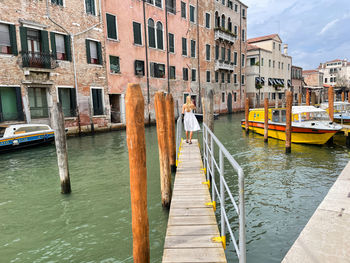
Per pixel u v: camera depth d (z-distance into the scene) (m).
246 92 41.53
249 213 5.69
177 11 26.23
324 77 79.75
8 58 14.05
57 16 16.19
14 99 14.68
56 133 6.69
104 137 16.62
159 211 5.62
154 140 15.09
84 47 17.81
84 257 4.18
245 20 39.31
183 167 6.87
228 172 8.55
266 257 4.17
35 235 4.90
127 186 7.41
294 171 8.60
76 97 17.31
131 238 4.70
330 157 10.33
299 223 5.23
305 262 2.52
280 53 47.03
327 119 12.97
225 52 34.84
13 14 14.19
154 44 23.80
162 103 5.25
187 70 28.17
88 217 5.56
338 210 3.59
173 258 2.98
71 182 7.85
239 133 17.33
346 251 2.65
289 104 10.79
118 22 20.23
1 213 5.86
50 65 15.62
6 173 8.91
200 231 3.58
